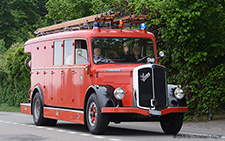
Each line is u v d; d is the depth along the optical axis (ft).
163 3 55.01
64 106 47.16
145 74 39.63
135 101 39.27
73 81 45.44
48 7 100.27
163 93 40.14
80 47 44.65
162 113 39.52
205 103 56.18
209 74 56.03
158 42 58.59
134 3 59.72
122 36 44.19
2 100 103.96
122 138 37.76
